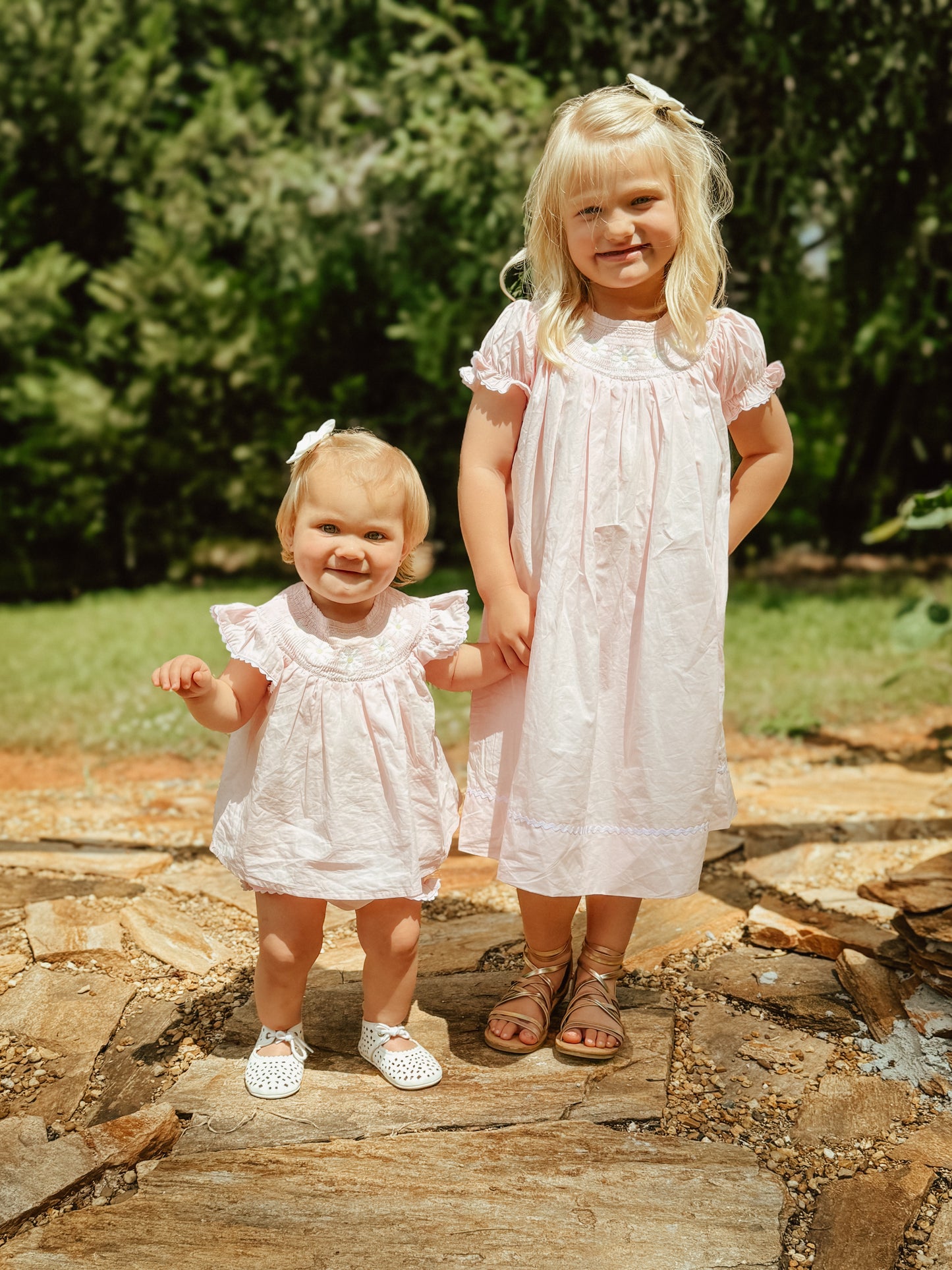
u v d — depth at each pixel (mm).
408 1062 2314
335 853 2162
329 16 11227
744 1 8578
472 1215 1917
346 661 2182
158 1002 2680
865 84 8891
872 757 4734
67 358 11219
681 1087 2348
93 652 7254
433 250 11164
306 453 2232
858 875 3420
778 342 10672
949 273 9961
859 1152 2154
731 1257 1830
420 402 12328
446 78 9328
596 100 2248
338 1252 1829
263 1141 2127
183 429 11258
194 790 4445
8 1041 2500
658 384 2252
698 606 2236
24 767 4785
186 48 12273
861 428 12000
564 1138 2131
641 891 2281
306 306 12016
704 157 2316
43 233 11781
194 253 11164
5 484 11281
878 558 12070
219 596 9992
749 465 2496
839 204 10094
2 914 3152
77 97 10992
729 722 5320
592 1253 1834
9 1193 1955
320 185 11055
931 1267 1877
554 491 2240
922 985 2686
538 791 2217
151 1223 1892
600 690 2270
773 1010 2656
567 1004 2615
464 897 3348
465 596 2309
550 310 2309
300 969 2291
